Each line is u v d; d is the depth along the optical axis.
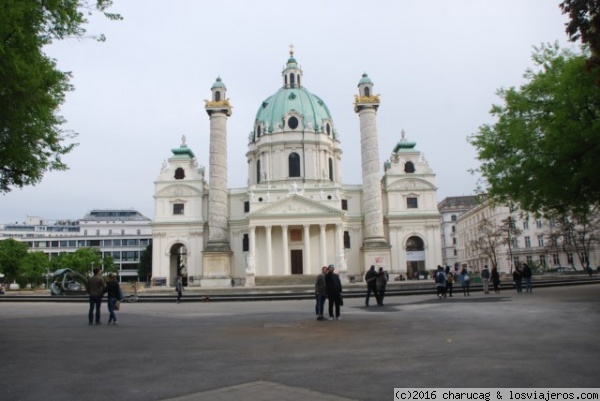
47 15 16.88
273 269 80.62
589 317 18.55
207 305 34.94
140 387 9.39
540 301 26.73
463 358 11.26
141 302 40.38
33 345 14.92
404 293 40.19
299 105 93.81
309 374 10.08
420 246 86.06
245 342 14.78
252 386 9.19
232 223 84.31
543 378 9.21
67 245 159.38
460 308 24.52
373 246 74.25
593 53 19.95
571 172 29.86
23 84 16.45
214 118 75.69
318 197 83.00
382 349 12.84
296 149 90.25
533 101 33.19
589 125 28.12
